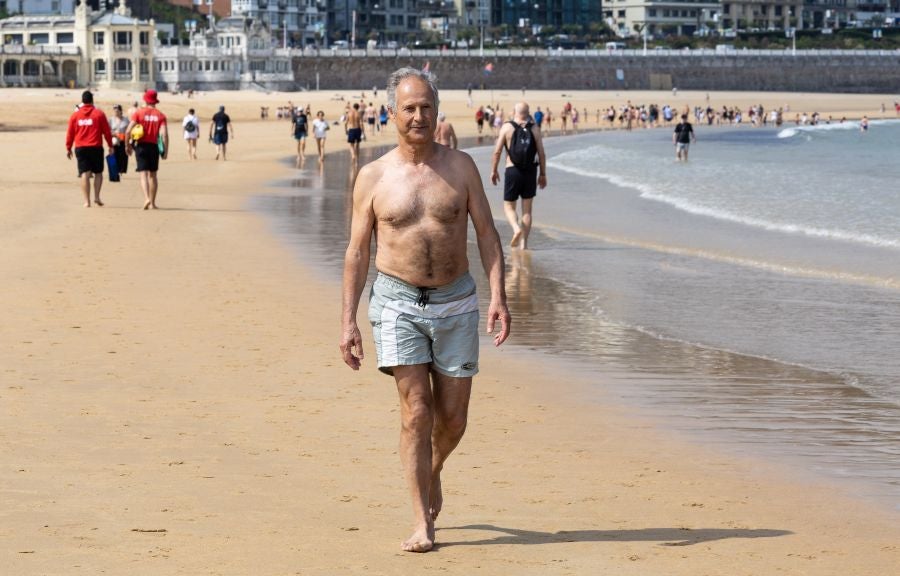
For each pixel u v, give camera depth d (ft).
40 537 20.26
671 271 60.70
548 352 39.63
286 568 19.03
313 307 46.88
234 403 31.09
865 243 73.15
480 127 286.87
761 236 77.10
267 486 23.75
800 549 20.33
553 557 19.83
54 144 191.11
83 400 31.09
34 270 55.16
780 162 169.78
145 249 63.77
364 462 25.68
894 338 42.63
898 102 649.20
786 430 29.35
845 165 159.74
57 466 24.86
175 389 32.60
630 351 39.83
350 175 134.41
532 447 27.37
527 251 68.33
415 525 20.11
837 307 49.70
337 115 388.37
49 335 40.06
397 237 19.99
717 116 474.08
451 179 20.20
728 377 35.76
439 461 20.95
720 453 27.07
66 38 576.20
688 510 22.63
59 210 83.10
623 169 149.59
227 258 61.21
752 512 22.56
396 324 19.89
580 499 23.31
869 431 29.32
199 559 19.35
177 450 26.40
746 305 50.06
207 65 585.63
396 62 649.20
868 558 19.89
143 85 557.74
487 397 32.73
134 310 45.27
